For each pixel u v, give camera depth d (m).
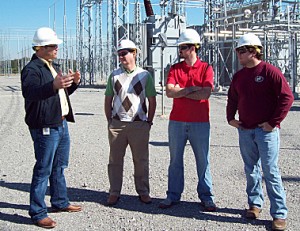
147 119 5.90
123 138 5.77
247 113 5.00
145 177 5.86
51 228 5.04
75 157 8.67
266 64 4.91
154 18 28.28
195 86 5.42
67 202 5.62
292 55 22.22
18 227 5.06
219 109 17.02
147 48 28.09
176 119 5.57
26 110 5.04
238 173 7.31
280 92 4.76
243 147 5.14
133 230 4.93
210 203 5.54
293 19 23.98
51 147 5.10
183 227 5.00
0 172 7.59
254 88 4.90
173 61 27.98
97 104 19.67
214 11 27.50
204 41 27.12
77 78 5.33
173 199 5.71
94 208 5.72
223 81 28.53
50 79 4.98
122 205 5.82
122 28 28.78
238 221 5.16
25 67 4.89
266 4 23.73
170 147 5.68
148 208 5.68
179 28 28.55
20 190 6.54
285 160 8.22
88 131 12.02
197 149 5.55
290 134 11.18
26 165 8.10
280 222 4.84
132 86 5.71
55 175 5.51
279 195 4.88
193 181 6.86
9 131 12.23
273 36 27.12
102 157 8.66
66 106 5.31
